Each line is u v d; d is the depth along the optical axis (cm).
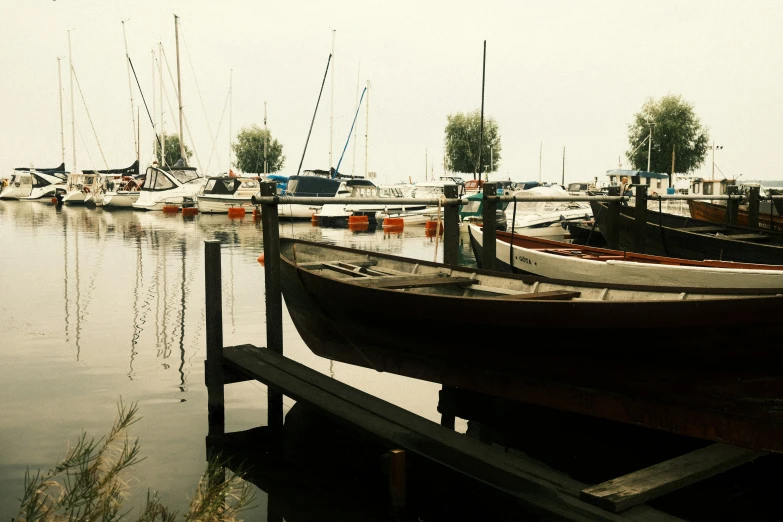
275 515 507
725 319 496
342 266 970
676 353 532
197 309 1285
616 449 644
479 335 646
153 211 4750
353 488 553
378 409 571
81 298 1396
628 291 671
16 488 535
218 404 710
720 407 529
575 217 2781
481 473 479
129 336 1064
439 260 2222
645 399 569
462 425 700
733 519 504
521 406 746
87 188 5588
